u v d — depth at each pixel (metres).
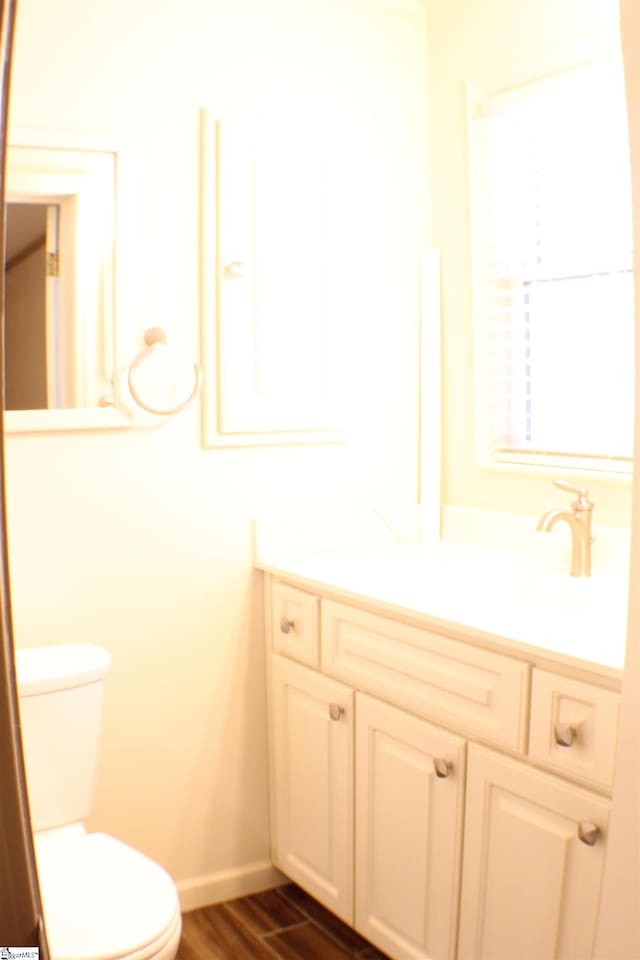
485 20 2.51
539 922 1.63
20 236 2.15
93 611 2.31
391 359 2.71
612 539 2.20
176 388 2.37
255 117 2.44
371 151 2.63
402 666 1.97
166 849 2.45
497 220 2.52
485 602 2.11
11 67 0.41
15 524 2.21
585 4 2.22
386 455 2.72
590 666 1.49
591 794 1.53
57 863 1.79
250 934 2.34
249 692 2.54
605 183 2.20
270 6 2.45
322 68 2.54
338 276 2.60
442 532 2.75
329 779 2.26
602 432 2.26
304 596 2.32
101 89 2.24
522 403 2.51
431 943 1.92
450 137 2.65
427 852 1.91
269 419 2.51
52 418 2.21
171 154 2.33
